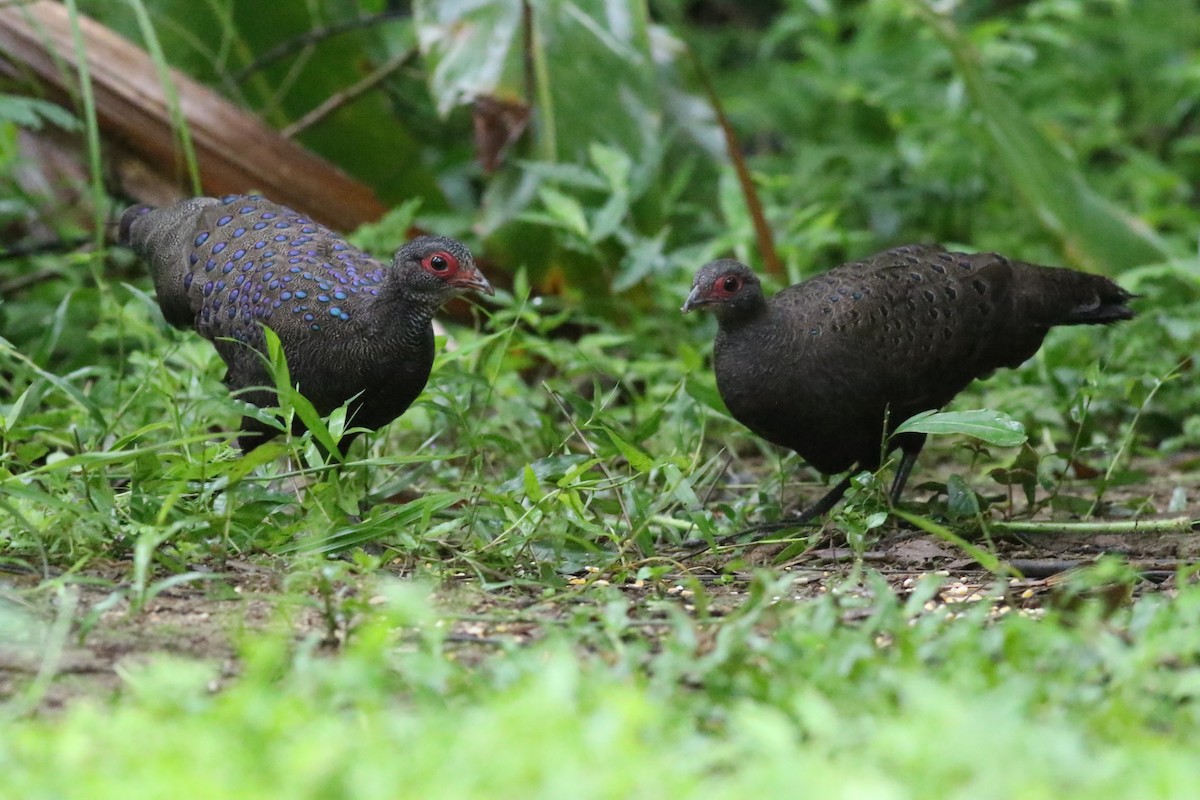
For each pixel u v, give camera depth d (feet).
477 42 47.06
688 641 21.85
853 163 65.10
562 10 47.96
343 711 20.25
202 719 18.16
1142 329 47.73
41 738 17.94
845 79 69.00
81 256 38.70
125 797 15.93
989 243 59.52
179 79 46.78
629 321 49.73
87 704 20.42
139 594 23.80
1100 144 70.08
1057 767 17.10
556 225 46.52
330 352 32.17
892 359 34.04
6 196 49.65
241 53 53.01
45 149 49.06
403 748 17.72
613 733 17.06
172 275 34.63
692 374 39.83
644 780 16.44
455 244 32.12
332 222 47.78
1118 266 51.13
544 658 22.71
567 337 49.32
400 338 32.17
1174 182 64.75
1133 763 17.38
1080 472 40.57
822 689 20.33
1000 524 33.24
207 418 35.94
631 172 48.11
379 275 33.47
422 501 29.27
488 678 21.29
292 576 25.13
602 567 29.91
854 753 17.97
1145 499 35.86
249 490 29.27
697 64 50.65
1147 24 78.84
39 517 28.66
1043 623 22.97
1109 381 41.39
